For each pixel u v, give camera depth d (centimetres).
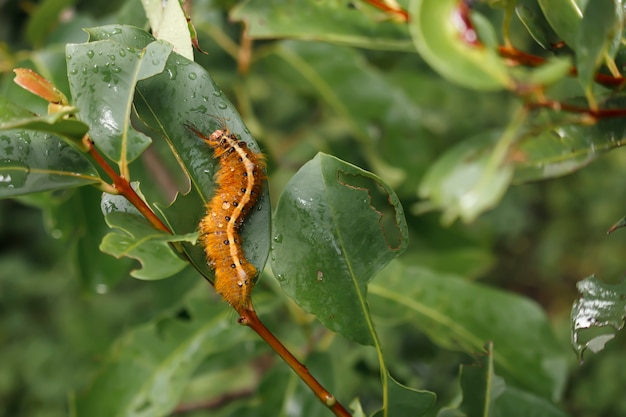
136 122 70
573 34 49
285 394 61
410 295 62
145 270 48
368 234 48
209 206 49
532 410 55
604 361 140
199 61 73
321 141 80
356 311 48
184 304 66
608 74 49
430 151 73
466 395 51
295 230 48
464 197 56
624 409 135
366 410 70
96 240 65
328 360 62
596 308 48
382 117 70
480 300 61
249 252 49
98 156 47
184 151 49
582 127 51
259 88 107
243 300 48
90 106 47
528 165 52
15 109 46
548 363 60
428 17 43
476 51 43
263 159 49
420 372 70
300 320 63
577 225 175
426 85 83
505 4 49
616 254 171
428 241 77
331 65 70
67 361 167
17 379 164
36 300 179
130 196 47
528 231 180
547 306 174
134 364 62
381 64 82
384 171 71
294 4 56
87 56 47
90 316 169
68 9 68
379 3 52
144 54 47
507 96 128
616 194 171
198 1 67
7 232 190
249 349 64
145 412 61
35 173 47
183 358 61
